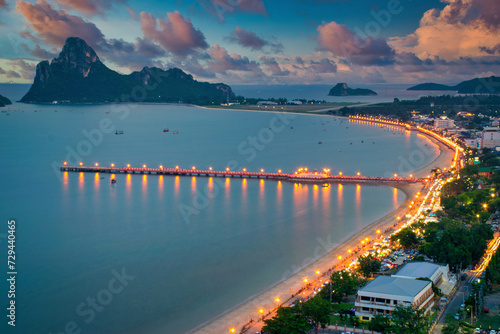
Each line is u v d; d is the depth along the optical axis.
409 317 197.38
